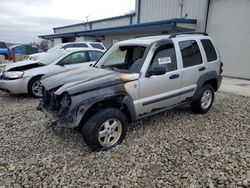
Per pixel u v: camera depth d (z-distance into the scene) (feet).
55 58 25.29
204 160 11.26
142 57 13.98
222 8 39.52
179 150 12.28
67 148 12.59
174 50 15.34
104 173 10.34
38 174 10.25
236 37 38.24
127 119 13.71
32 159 11.46
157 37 15.92
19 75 22.48
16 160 11.39
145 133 14.44
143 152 12.09
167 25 42.73
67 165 10.95
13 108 19.84
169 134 14.32
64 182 9.73
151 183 9.65
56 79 13.70
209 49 18.02
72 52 25.48
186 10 45.39
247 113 18.47
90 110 12.09
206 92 18.07
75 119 11.33
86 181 9.80
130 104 12.93
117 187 9.44
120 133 12.86
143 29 50.57
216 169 10.50
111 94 12.01
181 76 15.42
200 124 15.98
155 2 53.01
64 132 14.61
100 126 11.83
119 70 14.42
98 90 11.84
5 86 22.39
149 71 13.60
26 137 13.94
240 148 12.44
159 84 14.16
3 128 15.30
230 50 39.45
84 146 12.78
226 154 11.79
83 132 11.81
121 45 16.46
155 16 53.47
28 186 9.46
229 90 27.91
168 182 9.68
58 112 12.46
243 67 37.96
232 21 38.42
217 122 16.39
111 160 11.37
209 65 17.56
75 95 11.43
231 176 9.96
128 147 12.63
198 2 42.73
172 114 18.01
